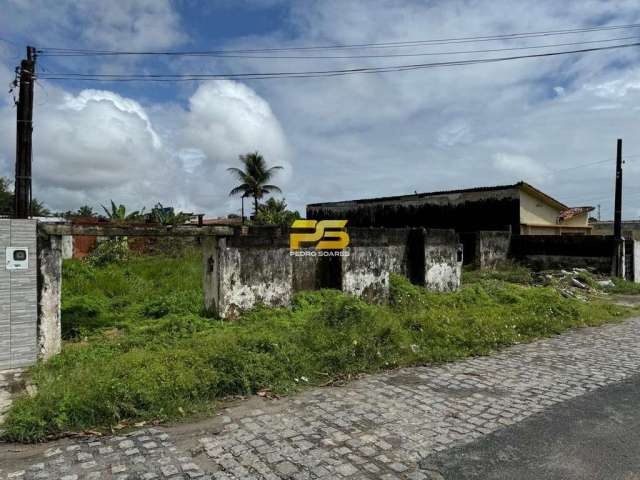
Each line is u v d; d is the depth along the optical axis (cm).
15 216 926
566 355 671
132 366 499
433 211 2366
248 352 550
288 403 473
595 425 418
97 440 386
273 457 357
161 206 2366
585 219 2522
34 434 382
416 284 1185
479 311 895
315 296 894
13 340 556
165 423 421
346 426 416
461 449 371
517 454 363
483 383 540
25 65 928
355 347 614
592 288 1487
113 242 1791
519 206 2048
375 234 1003
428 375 573
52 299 596
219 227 767
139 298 1070
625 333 830
